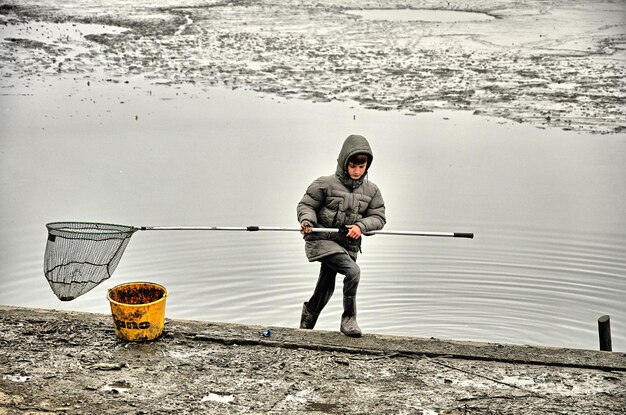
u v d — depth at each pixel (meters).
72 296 7.48
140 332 7.42
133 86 19.72
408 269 11.12
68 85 19.62
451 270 11.00
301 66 21.91
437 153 15.02
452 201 12.98
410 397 6.52
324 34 25.97
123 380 6.74
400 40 25.11
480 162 14.59
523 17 28.58
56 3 29.72
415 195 13.10
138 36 25.25
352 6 30.89
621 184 13.65
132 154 14.80
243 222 11.98
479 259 11.30
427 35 25.81
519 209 12.59
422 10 30.11
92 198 12.81
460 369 7.04
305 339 7.54
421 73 21.20
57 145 15.27
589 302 10.18
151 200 12.71
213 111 17.70
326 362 7.16
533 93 19.25
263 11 29.81
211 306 9.98
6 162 14.35
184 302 10.05
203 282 10.59
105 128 16.41
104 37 24.92
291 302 10.12
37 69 20.98
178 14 29.02
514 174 14.03
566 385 6.75
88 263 7.41
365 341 7.51
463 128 16.52
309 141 15.58
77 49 23.31
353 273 7.61
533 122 16.95
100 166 14.23
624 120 17.09
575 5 30.73
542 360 7.16
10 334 7.59
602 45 24.34
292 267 11.11
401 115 17.41
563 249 11.39
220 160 14.52
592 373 6.98
